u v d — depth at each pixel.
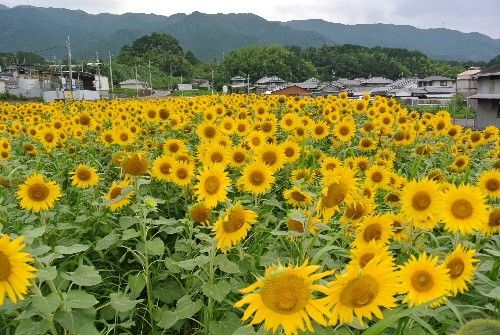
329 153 10.64
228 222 3.63
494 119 44.41
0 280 2.66
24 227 5.25
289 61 195.88
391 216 3.89
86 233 5.42
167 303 4.33
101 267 4.92
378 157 9.09
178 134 12.56
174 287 4.34
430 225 4.05
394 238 4.16
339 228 4.98
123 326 3.68
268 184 5.27
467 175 7.14
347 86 147.00
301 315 2.23
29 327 3.13
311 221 3.86
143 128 13.02
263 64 189.00
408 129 11.88
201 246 4.37
